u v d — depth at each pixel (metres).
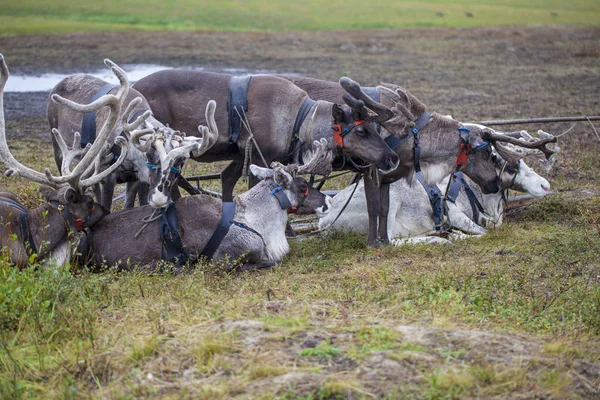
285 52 29.66
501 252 8.15
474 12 44.41
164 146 7.57
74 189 7.22
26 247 7.02
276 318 5.85
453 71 25.72
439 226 8.96
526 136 9.27
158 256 7.42
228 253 7.48
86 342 5.62
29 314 5.93
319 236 8.88
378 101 8.38
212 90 8.64
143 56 27.41
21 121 16.80
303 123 8.39
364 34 35.72
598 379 5.05
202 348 5.26
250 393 4.75
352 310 6.14
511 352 5.27
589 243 8.19
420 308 6.17
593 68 26.78
